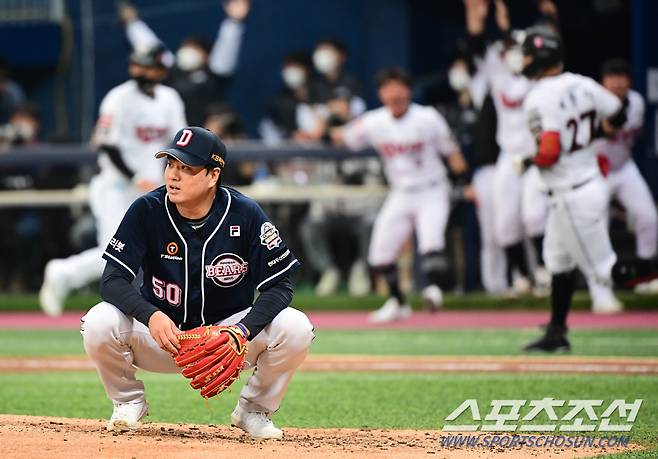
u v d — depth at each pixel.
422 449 14.02
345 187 40.25
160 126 33.25
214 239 13.87
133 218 13.88
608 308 36.41
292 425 17.12
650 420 16.97
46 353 29.06
